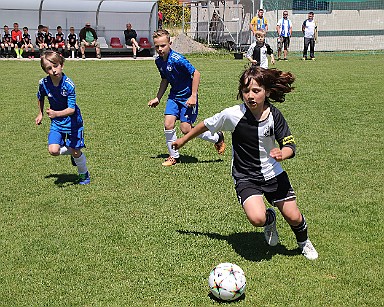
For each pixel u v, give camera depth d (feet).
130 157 25.21
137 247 15.20
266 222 14.07
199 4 109.40
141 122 33.53
